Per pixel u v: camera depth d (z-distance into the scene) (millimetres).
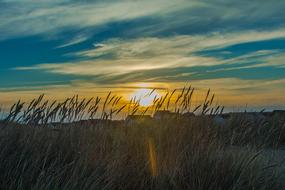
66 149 6273
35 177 5438
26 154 5852
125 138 7078
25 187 5277
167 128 7336
